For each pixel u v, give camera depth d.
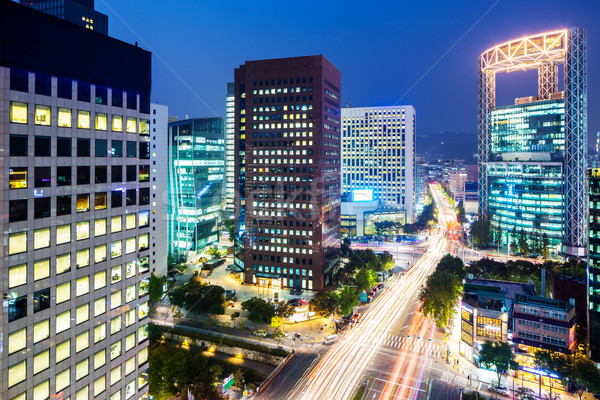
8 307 46.38
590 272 102.62
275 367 104.38
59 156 52.09
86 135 55.81
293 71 160.75
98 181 57.66
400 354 111.44
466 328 111.12
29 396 48.72
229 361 107.88
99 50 57.69
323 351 112.69
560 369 88.31
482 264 168.38
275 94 163.62
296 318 134.00
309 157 160.38
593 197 102.44
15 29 46.78
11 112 46.72
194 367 87.62
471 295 116.31
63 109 52.66
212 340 114.19
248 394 90.06
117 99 60.72
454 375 100.25
